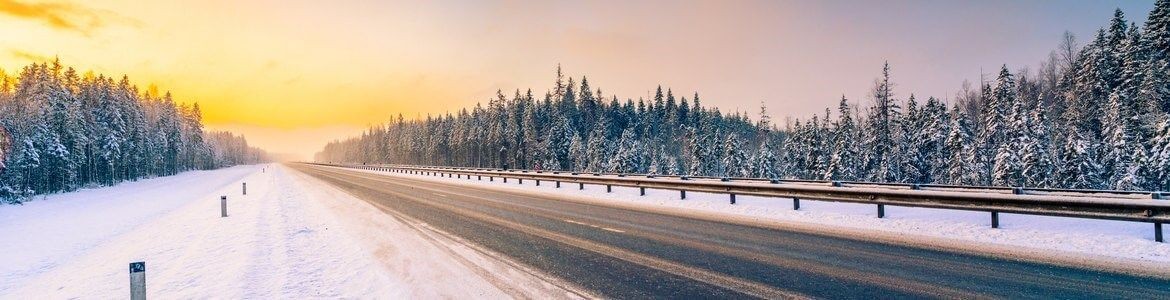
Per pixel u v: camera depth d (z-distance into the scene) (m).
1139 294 5.29
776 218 11.80
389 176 47.06
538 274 6.77
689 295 5.59
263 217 14.98
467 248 8.87
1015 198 9.03
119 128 64.44
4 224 22.31
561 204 16.34
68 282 8.55
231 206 20.17
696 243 8.75
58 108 51.84
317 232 11.68
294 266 7.89
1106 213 8.16
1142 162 26.92
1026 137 31.39
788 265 6.92
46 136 47.22
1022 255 7.22
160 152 82.25
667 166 68.12
